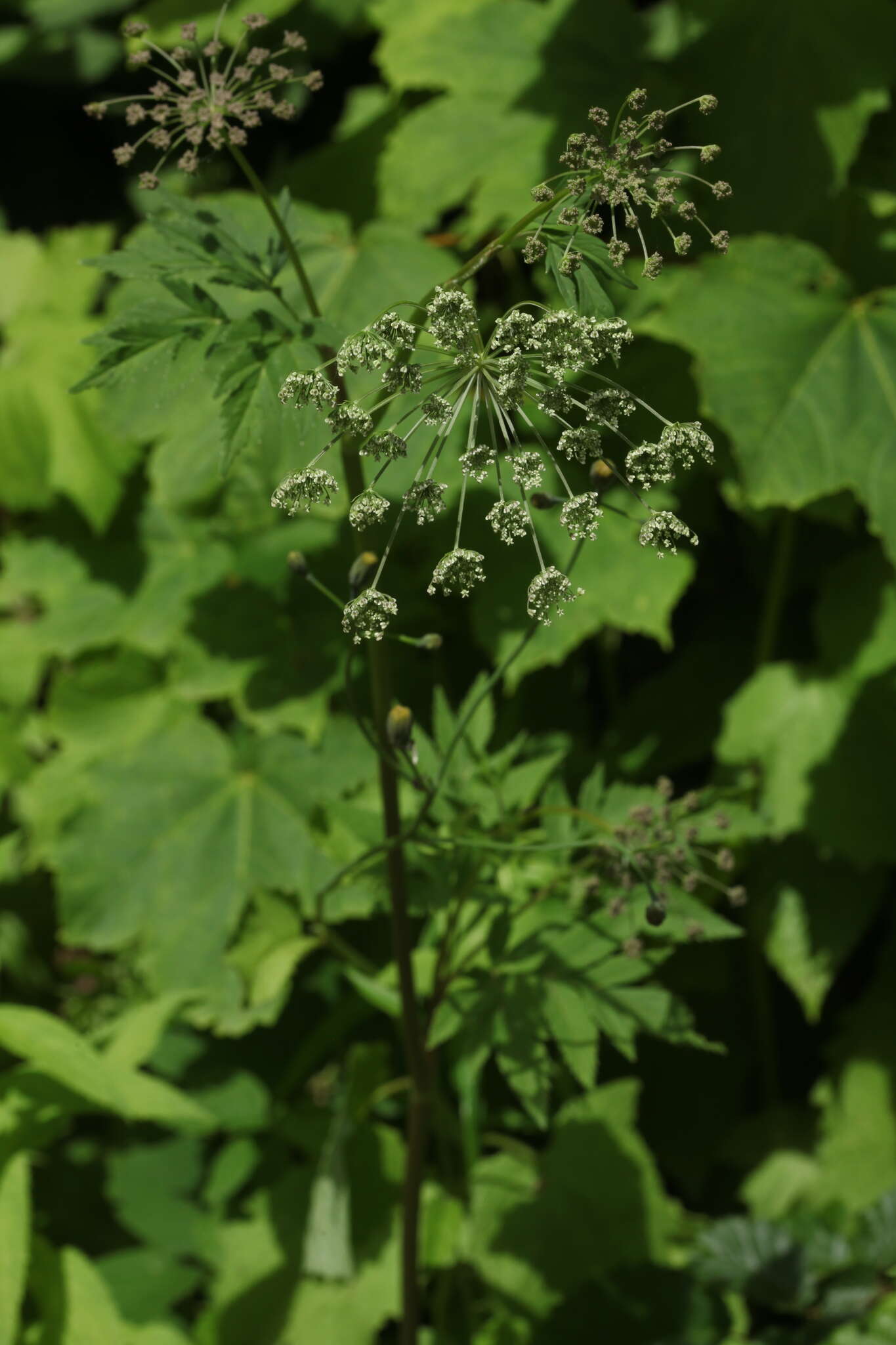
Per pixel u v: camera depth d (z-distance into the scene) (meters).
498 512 1.03
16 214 3.82
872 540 2.58
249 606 2.67
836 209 2.42
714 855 1.60
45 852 2.68
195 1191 2.65
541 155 2.37
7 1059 2.37
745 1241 2.10
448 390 1.09
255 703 2.58
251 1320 2.25
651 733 2.72
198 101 1.23
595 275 1.10
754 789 2.52
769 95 2.34
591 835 1.68
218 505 2.59
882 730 2.42
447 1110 2.38
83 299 3.26
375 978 2.03
